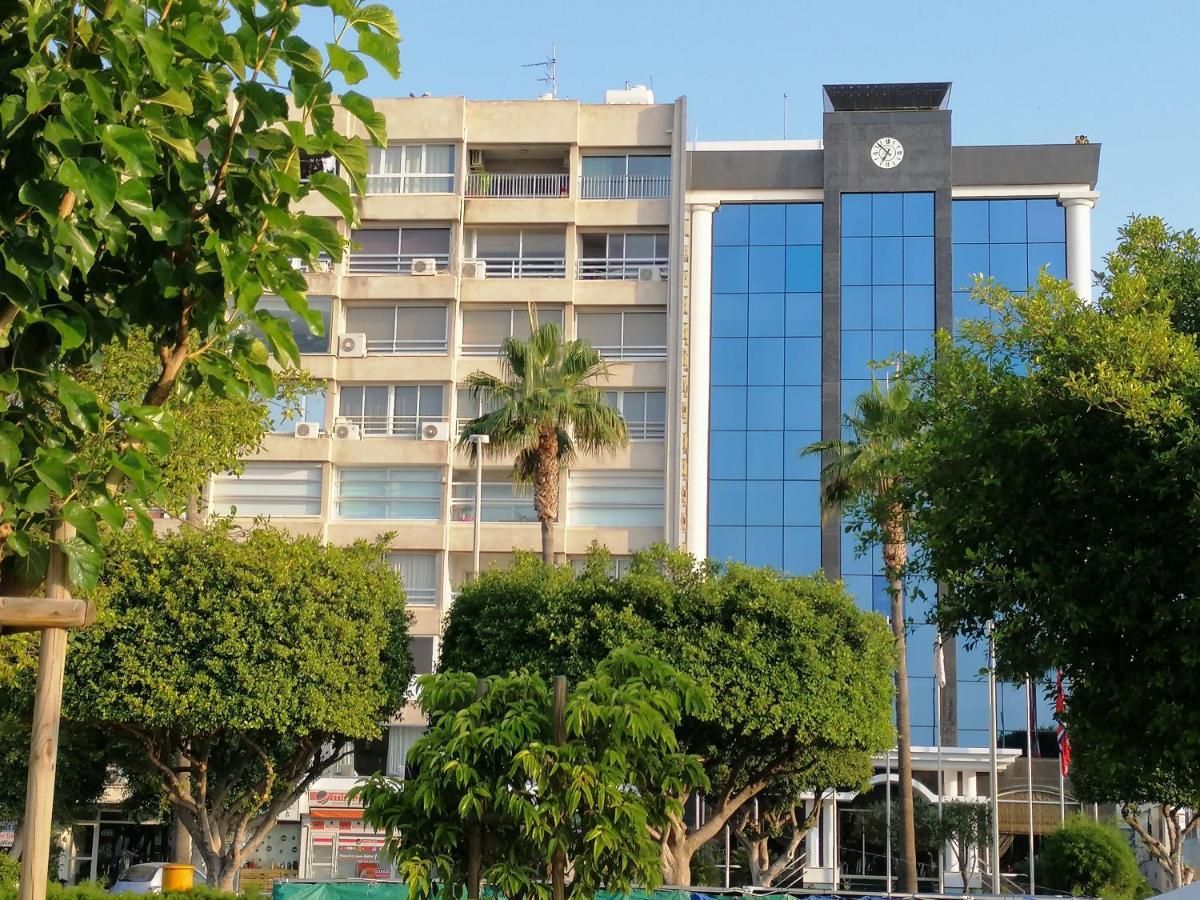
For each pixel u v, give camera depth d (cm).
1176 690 1220
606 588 3141
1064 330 1346
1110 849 4228
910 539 1641
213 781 3722
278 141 730
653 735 1054
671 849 3177
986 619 1367
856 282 5062
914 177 5103
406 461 4781
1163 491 1176
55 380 684
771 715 3030
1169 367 1245
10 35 652
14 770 3653
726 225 5119
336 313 4878
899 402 3728
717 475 4947
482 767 1069
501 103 5062
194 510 4494
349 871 4694
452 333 4872
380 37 715
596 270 5016
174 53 667
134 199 648
